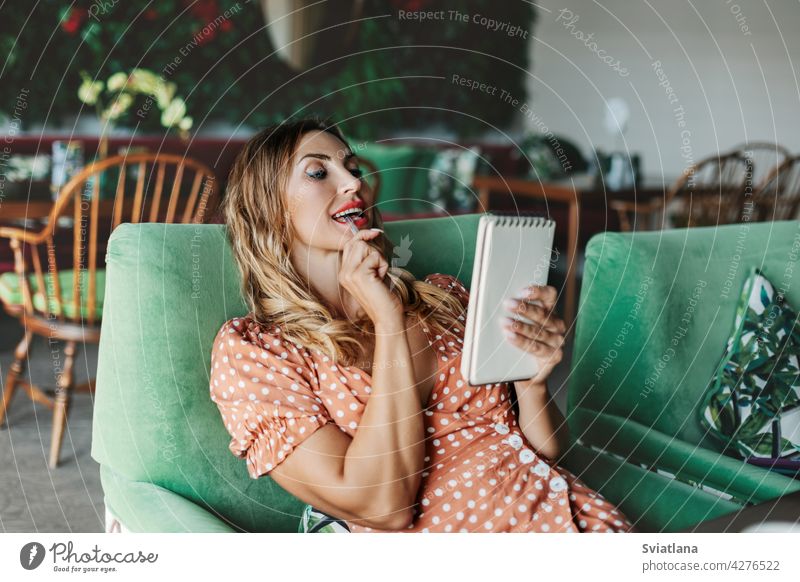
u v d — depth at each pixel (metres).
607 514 1.10
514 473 1.08
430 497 1.05
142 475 1.06
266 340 1.06
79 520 1.83
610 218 3.76
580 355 1.44
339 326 1.07
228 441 1.10
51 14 4.32
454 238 1.38
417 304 1.16
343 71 4.93
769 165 4.97
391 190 4.15
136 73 4.50
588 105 5.38
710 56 5.36
